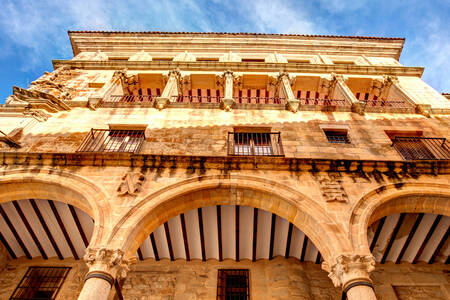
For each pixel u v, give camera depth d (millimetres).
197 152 8750
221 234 8984
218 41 18688
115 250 5562
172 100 13406
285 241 9328
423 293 8945
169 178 7477
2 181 7125
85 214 8305
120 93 14156
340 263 5371
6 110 9969
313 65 15438
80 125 9891
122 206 6617
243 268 9703
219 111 11070
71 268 9664
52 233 9055
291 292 8727
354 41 18969
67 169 7621
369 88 15367
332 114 11055
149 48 18406
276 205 7160
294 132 9867
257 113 11000
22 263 9812
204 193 7305
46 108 10297
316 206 6711
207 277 9414
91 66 15250
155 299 8797
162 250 9672
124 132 9805
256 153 9398
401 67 15234
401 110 11312
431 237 8789
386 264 9703
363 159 8438
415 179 7582
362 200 6918
